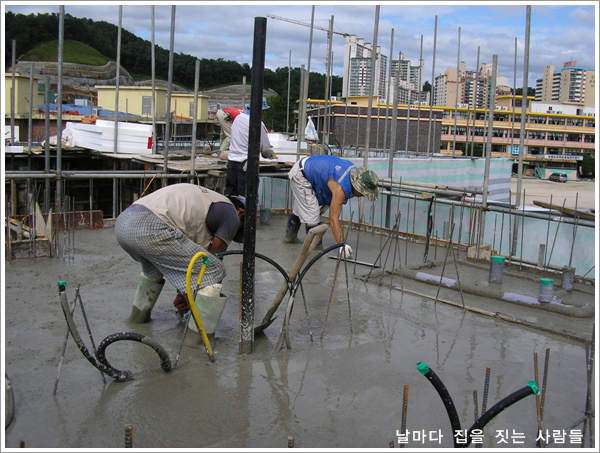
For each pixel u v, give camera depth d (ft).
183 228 12.15
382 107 89.51
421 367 7.45
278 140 38.14
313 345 12.87
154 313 14.61
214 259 12.21
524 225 22.41
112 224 26.76
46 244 19.89
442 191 25.38
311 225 20.34
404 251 23.99
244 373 11.19
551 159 174.81
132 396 10.02
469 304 16.75
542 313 16.02
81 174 24.72
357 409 9.89
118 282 17.19
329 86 46.50
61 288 9.78
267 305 15.72
